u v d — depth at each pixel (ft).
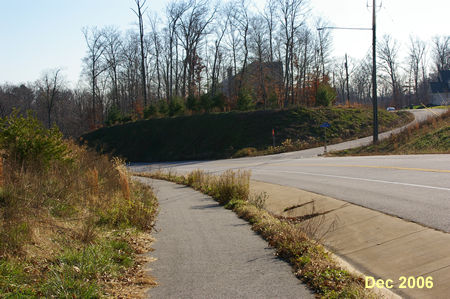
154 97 263.08
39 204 27.02
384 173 49.65
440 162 53.83
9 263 17.57
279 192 47.32
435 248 19.65
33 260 19.21
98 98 235.61
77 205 32.01
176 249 25.17
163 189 63.77
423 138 90.43
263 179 62.69
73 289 16.28
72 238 23.68
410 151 83.41
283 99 214.90
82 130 245.65
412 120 157.58
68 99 282.97
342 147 121.70
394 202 30.99
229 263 21.45
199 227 32.01
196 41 201.98
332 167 66.85
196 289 17.70
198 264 21.61
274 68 215.10
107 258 20.84
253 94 232.73
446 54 282.77
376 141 106.01
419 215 25.86
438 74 264.31
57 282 16.48
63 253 20.58
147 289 17.92
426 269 17.71
